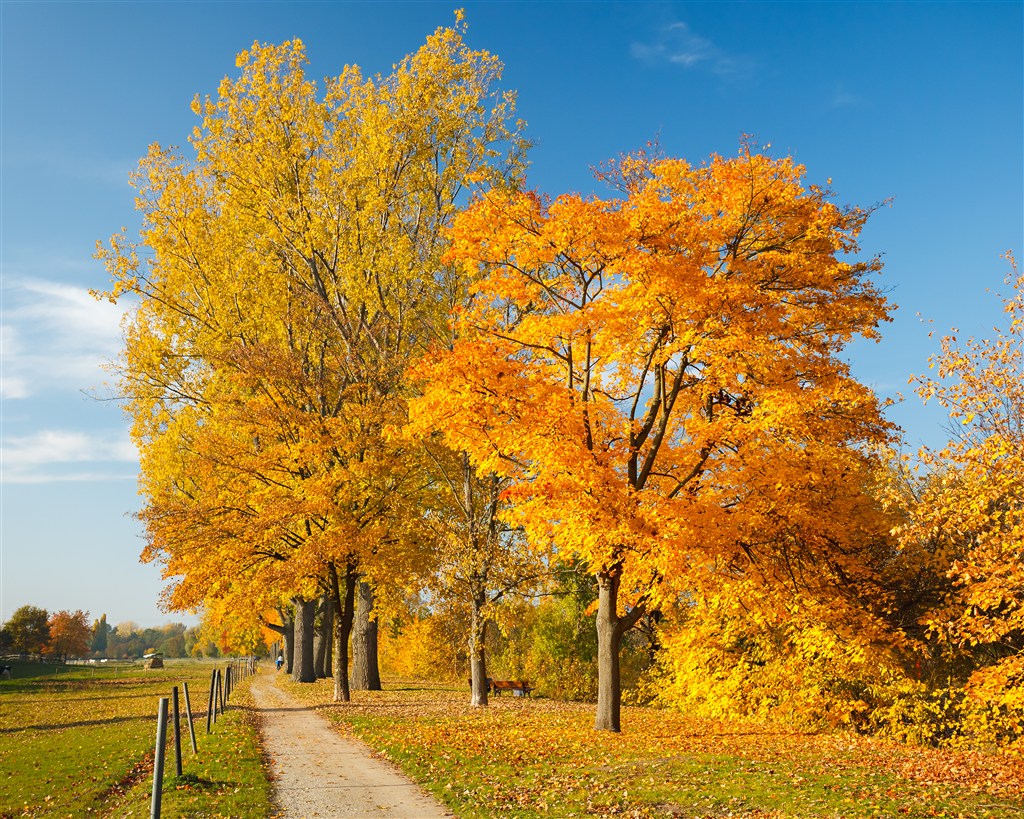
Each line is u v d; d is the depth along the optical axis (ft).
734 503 55.06
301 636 140.05
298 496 84.17
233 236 105.81
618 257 52.65
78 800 36.22
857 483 60.49
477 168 96.27
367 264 93.86
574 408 52.37
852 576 60.54
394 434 58.70
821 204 56.59
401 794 35.60
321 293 100.12
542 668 123.95
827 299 57.16
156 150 105.91
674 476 59.36
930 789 33.12
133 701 100.01
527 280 57.11
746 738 53.31
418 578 80.94
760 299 52.08
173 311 107.55
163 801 32.50
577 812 31.09
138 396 108.88
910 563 60.03
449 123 96.58
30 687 140.56
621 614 65.10
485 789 35.83
